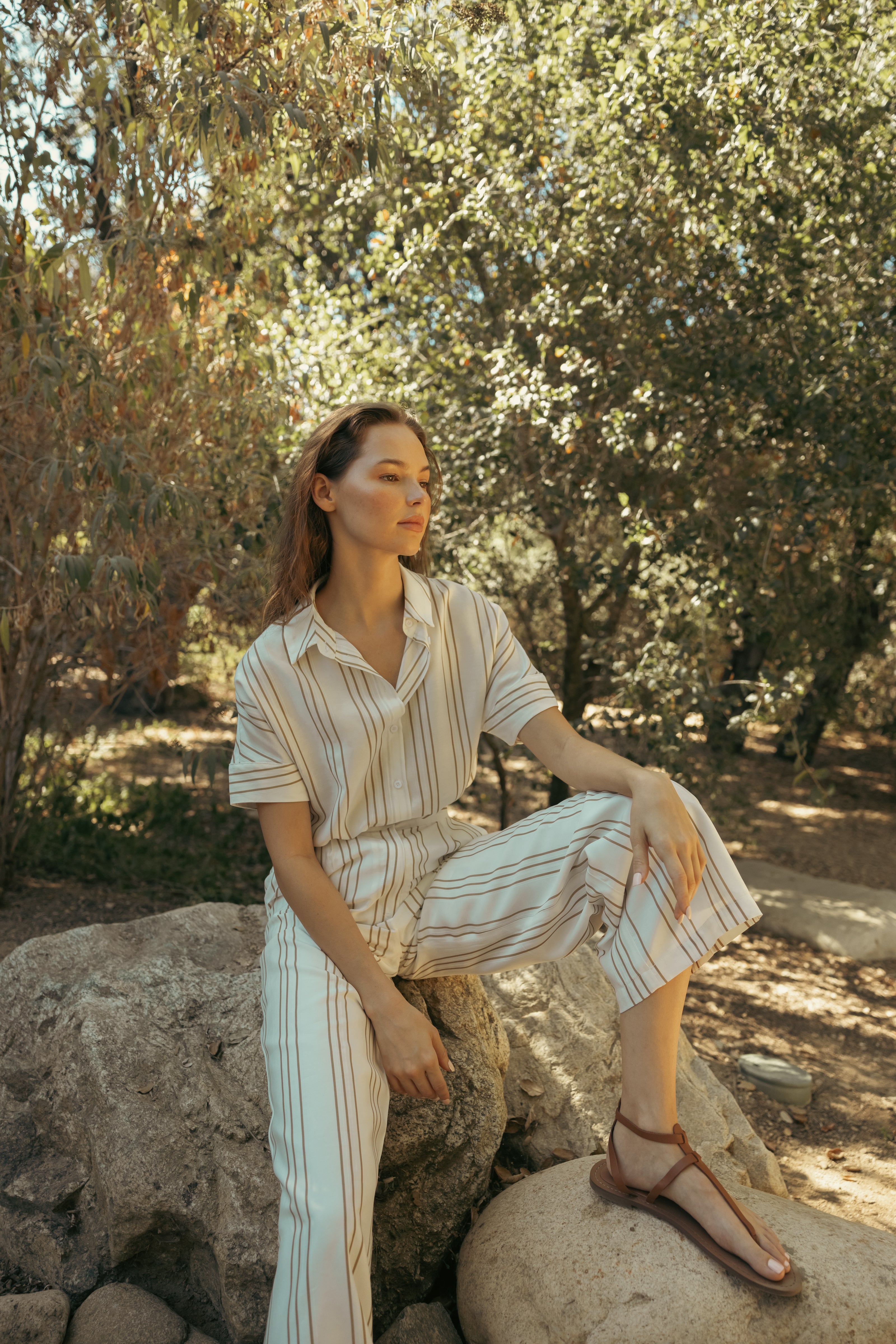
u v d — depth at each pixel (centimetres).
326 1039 161
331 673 180
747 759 919
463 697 191
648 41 347
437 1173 199
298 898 174
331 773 181
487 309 452
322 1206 146
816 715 817
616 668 394
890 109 354
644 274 394
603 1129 240
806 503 354
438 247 418
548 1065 252
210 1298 190
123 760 694
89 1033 207
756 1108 323
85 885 433
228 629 430
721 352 378
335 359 427
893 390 384
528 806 649
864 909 511
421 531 178
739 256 389
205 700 842
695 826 169
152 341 324
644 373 393
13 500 352
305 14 292
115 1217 186
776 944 486
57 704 431
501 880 181
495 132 410
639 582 414
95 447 295
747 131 334
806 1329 157
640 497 415
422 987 214
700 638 396
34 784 426
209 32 287
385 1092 166
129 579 283
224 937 249
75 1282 189
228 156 309
